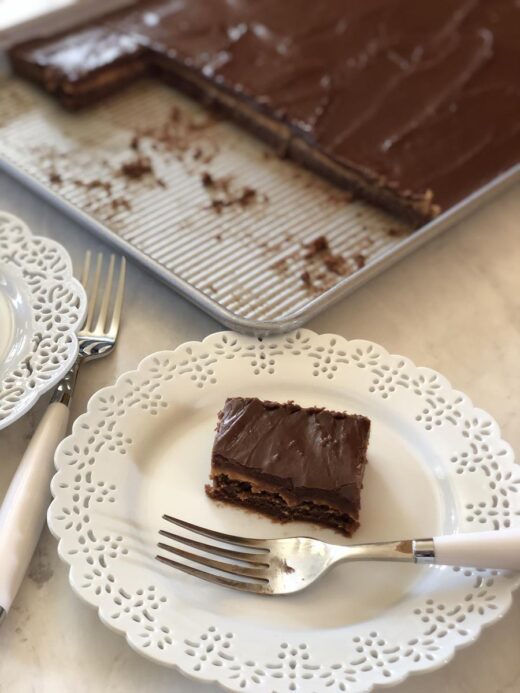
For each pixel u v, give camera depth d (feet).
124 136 1.79
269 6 1.99
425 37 1.89
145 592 0.94
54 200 1.48
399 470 1.10
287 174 1.71
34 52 1.88
